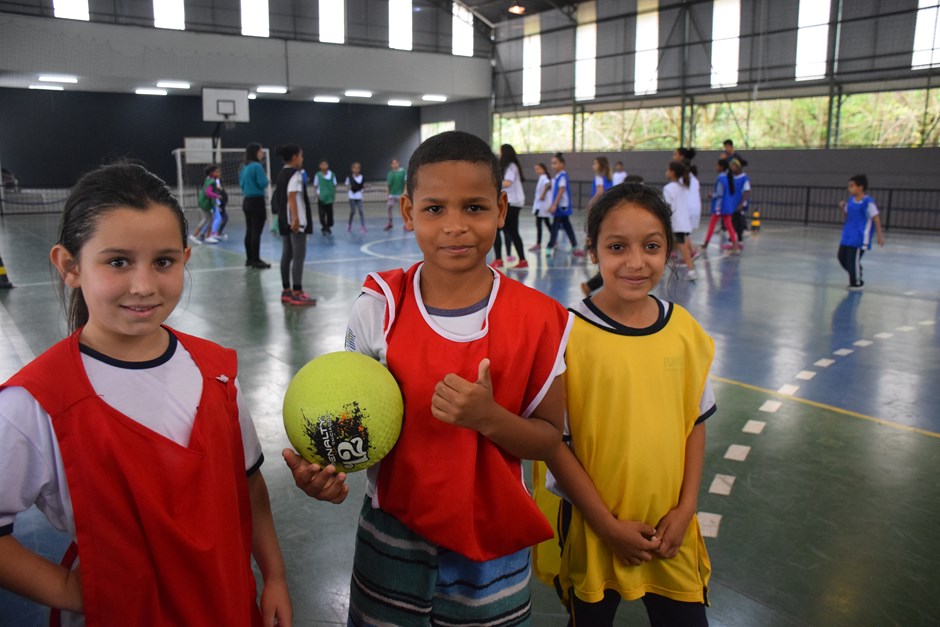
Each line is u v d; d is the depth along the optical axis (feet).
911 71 50.42
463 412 3.76
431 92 76.95
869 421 12.89
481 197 4.02
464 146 4.02
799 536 8.89
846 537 8.87
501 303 4.28
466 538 4.17
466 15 78.43
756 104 62.18
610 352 5.32
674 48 64.28
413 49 75.82
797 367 16.34
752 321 20.86
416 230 4.17
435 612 4.48
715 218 36.45
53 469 3.44
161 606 3.59
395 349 4.21
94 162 71.72
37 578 3.45
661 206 5.31
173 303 3.67
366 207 75.05
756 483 10.37
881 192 51.70
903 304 23.12
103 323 3.54
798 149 56.39
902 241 41.32
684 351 5.49
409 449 4.17
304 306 22.56
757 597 7.61
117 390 3.55
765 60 58.59
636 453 5.31
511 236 30.89
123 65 60.49
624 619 7.36
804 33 55.83
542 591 7.95
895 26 50.88
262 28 68.03
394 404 4.05
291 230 22.20
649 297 5.74
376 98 81.05
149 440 3.53
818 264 31.99
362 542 4.64
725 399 14.11
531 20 75.77
